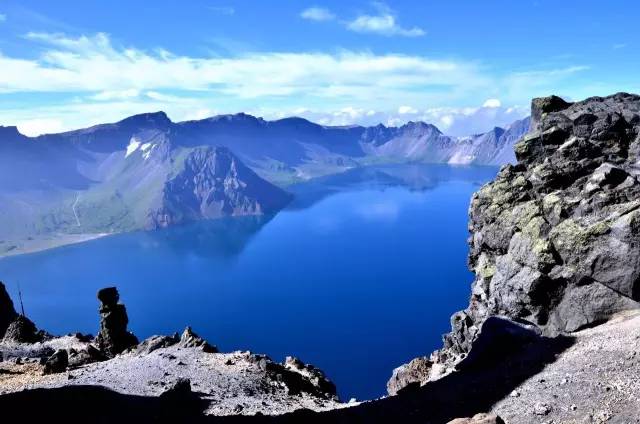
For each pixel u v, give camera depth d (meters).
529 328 46.62
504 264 60.06
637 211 48.91
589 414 27.44
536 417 29.11
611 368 32.41
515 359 41.62
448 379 43.19
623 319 46.03
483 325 49.41
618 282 48.41
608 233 49.97
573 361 36.22
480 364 44.31
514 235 60.41
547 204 58.16
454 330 70.38
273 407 43.78
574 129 64.88
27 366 58.25
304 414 35.97
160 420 35.50
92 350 71.94
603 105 67.81
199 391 46.81
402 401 38.97
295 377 61.56
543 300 53.97
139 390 45.66
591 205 54.53
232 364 60.38
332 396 61.94
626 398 27.77
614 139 62.75
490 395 34.78
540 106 71.12
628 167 58.91
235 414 39.00
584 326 49.59
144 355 66.25
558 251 53.34
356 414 37.41
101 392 43.72
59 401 39.75
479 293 65.19
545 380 34.25
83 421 35.97
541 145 66.56
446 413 33.91
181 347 71.19
